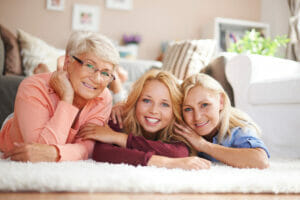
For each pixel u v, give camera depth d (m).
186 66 2.02
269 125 1.56
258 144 0.94
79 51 0.87
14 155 0.77
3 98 1.62
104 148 0.88
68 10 3.72
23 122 0.85
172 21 3.99
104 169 0.69
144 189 0.56
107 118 1.05
